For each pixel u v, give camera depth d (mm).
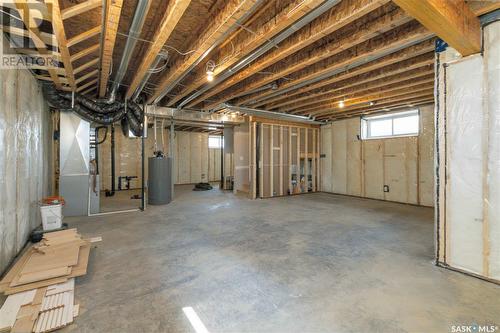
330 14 2346
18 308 1716
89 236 3480
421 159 5855
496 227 2195
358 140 7219
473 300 1940
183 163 10406
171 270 2445
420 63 3277
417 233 3668
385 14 2342
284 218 4555
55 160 5449
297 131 7668
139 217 4613
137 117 5102
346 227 3975
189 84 4258
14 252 2627
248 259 2715
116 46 3291
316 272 2418
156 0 2322
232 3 2137
